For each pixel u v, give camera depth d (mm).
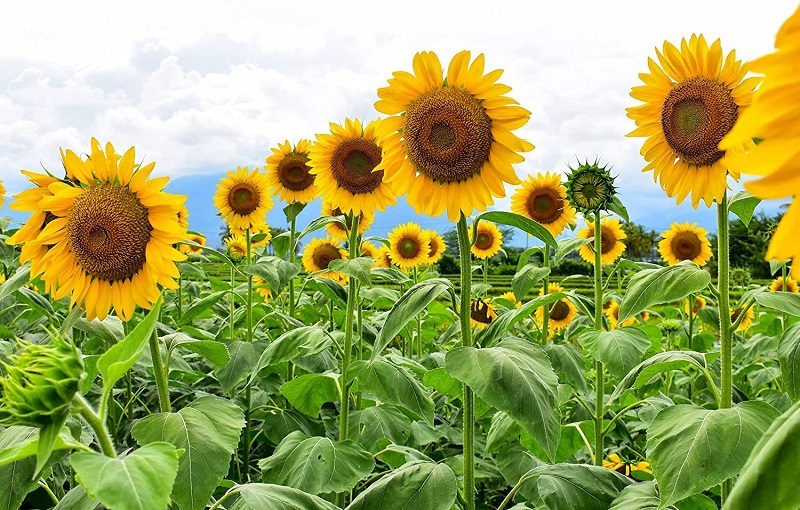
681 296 3113
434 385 3811
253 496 2666
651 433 2828
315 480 3426
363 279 4352
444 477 2889
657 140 3664
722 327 3100
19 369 1780
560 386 4633
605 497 3074
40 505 3998
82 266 3217
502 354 2795
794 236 751
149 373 5465
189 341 3281
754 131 774
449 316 7176
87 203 3160
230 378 5160
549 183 7211
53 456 2830
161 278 3215
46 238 3197
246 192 8109
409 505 2826
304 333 4418
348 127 5039
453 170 3379
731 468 2543
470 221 9414
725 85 3340
